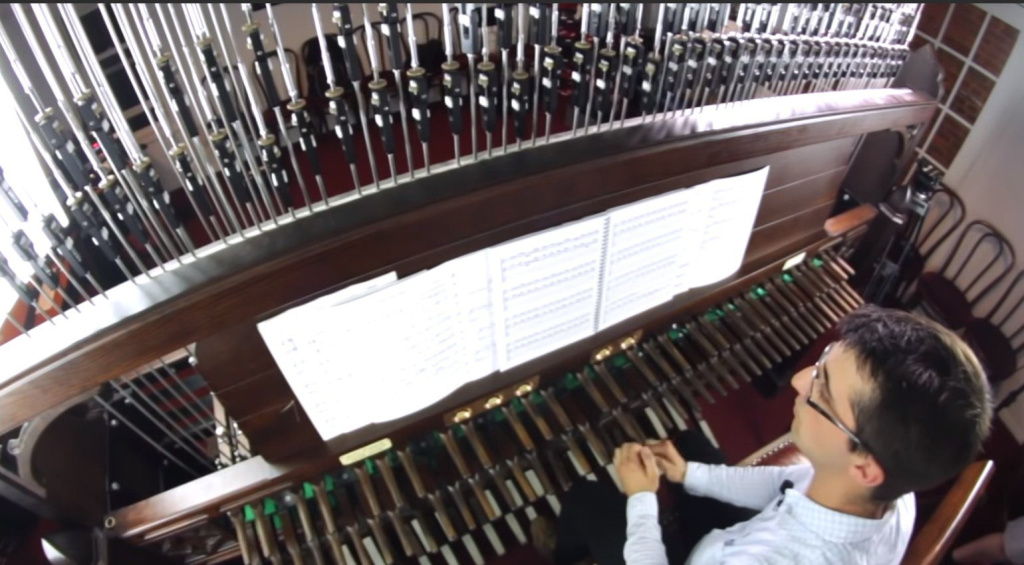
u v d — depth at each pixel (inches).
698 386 67.9
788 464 62.9
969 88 90.3
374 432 54.7
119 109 34.3
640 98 52.0
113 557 50.6
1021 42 81.6
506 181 43.9
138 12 34.5
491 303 51.2
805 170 63.0
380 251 42.5
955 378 34.8
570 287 54.2
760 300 73.1
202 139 41.7
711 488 58.9
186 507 52.1
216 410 60.9
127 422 53.6
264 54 33.5
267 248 39.6
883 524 41.6
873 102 61.1
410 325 47.8
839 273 76.5
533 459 63.1
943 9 90.4
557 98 44.5
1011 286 89.2
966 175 93.7
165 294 38.1
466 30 37.1
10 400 38.3
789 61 56.2
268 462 54.1
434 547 60.4
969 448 35.0
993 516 80.6
